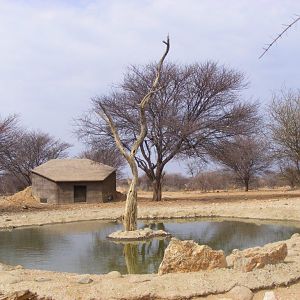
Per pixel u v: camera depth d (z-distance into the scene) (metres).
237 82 46.28
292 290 9.62
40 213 30.03
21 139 57.19
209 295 9.41
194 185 69.06
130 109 38.78
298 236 16.66
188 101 39.94
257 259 10.65
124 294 9.44
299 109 40.09
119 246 18.19
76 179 39.25
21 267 13.27
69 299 9.37
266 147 51.69
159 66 22.45
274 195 40.19
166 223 25.14
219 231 21.50
